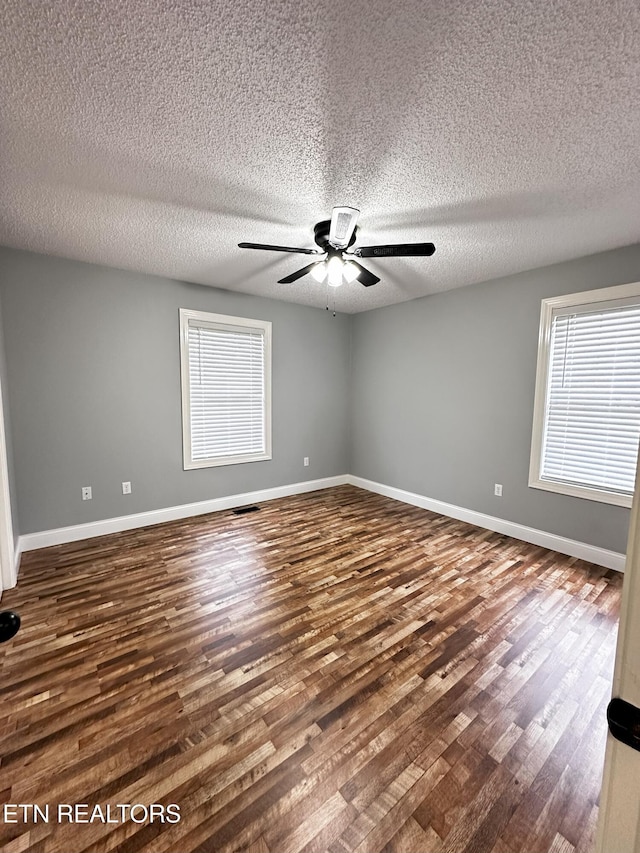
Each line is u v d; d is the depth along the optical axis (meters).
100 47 1.15
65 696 1.61
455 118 1.46
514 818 1.18
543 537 3.19
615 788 0.51
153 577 2.63
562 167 1.78
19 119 1.45
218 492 4.09
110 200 2.09
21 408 2.95
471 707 1.58
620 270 2.68
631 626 0.48
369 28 1.09
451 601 2.36
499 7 1.03
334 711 1.55
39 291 2.96
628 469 2.73
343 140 1.59
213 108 1.41
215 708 1.56
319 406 4.86
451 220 2.30
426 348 4.09
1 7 1.03
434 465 4.09
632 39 1.12
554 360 3.09
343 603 2.33
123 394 3.41
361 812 1.19
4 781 1.27
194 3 1.03
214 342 3.94
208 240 2.65
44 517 3.10
